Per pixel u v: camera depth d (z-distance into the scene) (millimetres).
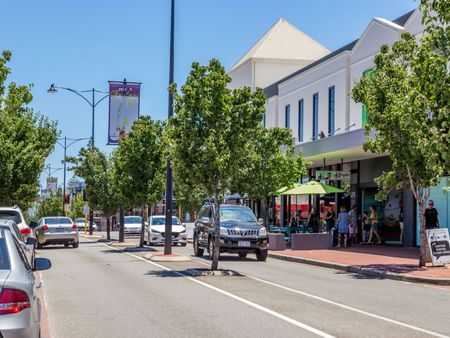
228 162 17422
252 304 11555
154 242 32750
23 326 5355
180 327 9305
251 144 18609
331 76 33562
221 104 17391
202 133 17469
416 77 12547
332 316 10344
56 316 10266
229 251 22281
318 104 35156
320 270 19141
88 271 17812
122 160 29750
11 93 19297
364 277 16969
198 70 17672
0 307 5289
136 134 29281
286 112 40031
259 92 17828
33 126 27875
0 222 7156
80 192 94188
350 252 25062
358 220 32062
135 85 38750
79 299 12195
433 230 18250
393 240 29672
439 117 11070
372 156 29969
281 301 12008
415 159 17391
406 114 13336
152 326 9383
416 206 27062
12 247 6086
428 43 11945
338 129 31406
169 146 18234
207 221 23578
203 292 13242
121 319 9984
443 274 16281
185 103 17641
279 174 30062
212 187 17734
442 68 11328
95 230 73500
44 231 30328
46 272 17469
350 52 31812
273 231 31828
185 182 18156
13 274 5637
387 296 13031
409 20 26578
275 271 18594
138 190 29016
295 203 39469
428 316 10531
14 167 24297
